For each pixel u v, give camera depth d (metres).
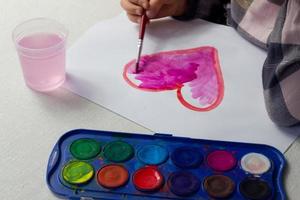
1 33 0.78
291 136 0.59
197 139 0.57
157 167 0.54
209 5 0.83
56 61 0.65
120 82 0.67
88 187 0.52
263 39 0.72
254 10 0.74
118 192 0.52
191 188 0.52
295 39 0.63
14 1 0.86
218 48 0.74
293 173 0.55
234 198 0.51
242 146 0.57
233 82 0.67
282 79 0.61
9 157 0.56
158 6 0.78
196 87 0.66
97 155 0.56
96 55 0.72
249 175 0.53
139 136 0.58
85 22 0.81
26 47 0.66
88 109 0.63
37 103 0.64
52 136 0.59
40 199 0.52
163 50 0.73
